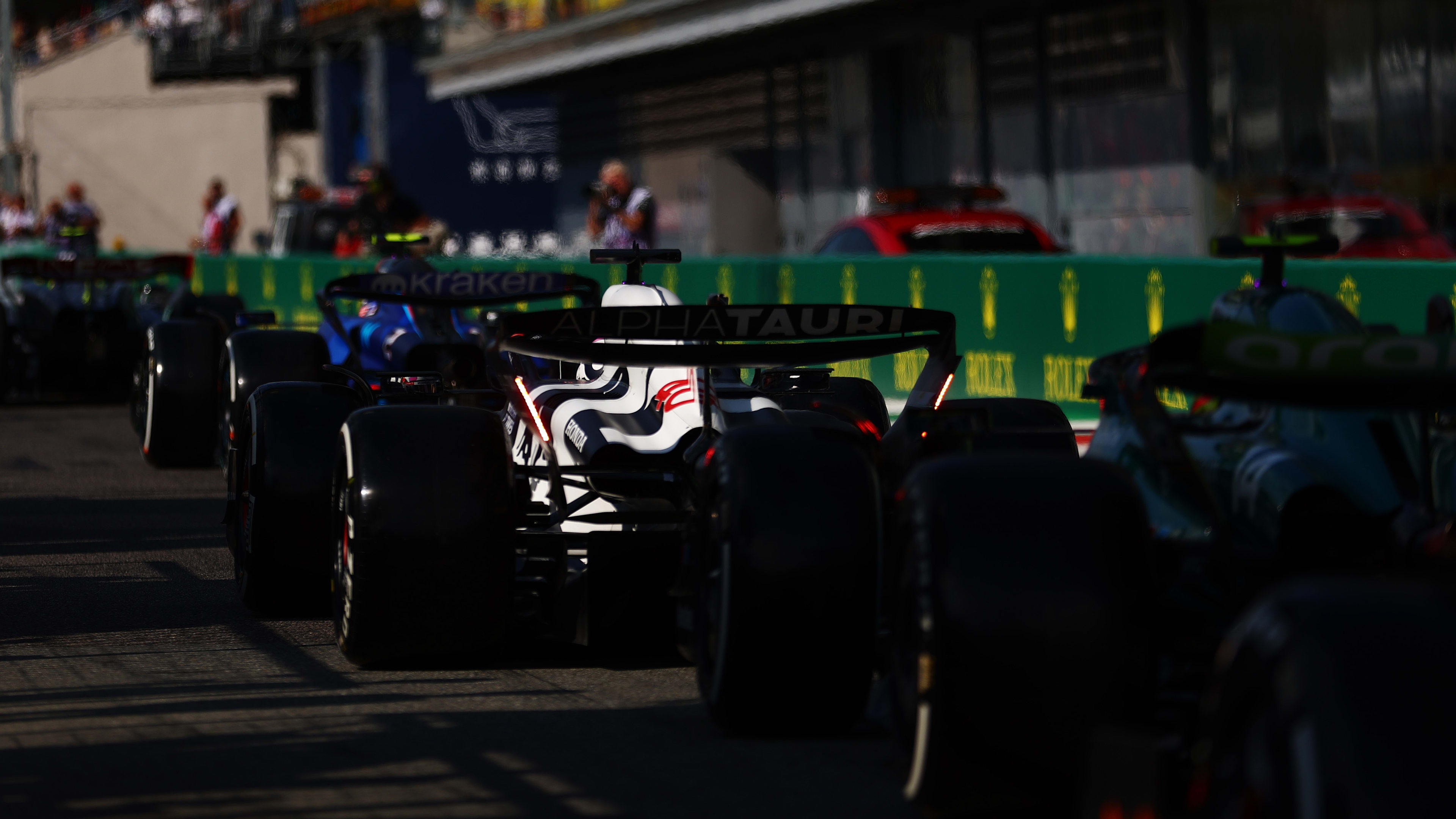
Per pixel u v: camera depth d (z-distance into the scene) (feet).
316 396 65.87
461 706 51.13
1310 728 24.21
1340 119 176.55
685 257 155.12
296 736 47.70
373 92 378.12
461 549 52.70
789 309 50.03
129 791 42.47
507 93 340.80
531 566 57.00
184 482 108.37
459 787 42.60
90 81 442.50
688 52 280.72
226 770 44.32
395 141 381.60
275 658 58.39
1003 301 115.85
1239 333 32.50
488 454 53.62
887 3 210.79
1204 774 26.30
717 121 300.40
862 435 48.29
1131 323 105.19
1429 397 32.50
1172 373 35.12
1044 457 36.24
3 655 59.26
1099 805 27.55
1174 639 39.55
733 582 42.83
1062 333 110.93
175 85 444.55
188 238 443.73
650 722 48.91
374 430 53.52
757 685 43.65
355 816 40.29
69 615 66.54
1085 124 210.38
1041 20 216.13
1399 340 31.71
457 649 53.78
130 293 156.35
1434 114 164.96
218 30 440.04
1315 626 24.91
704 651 45.78
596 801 41.24
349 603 53.06
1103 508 34.83
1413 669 24.34
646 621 54.90
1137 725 34.12
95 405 162.91
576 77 321.32
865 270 127.85
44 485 107.55
